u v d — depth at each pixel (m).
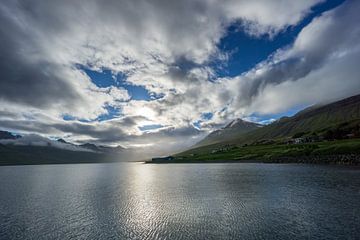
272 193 58.28
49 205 53.50
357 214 39.50
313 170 101.50
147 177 119.75
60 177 134.88
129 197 61.66
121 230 36.00
